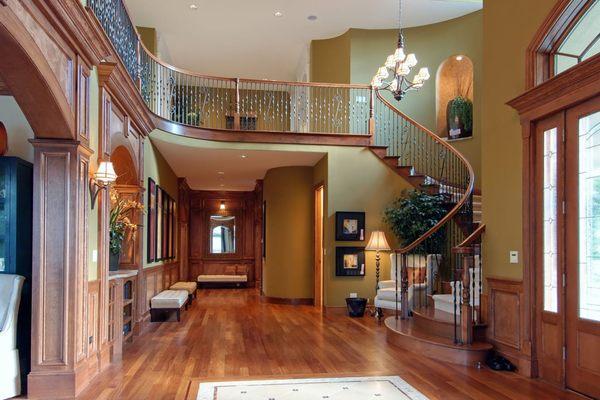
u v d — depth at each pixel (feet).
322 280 29.43
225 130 26.13
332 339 20.07
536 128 14.57
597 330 12.10
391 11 29.22
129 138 19.04
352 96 31.01
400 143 30.27
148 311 24.59
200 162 30.89
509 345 15.29
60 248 12.44
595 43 13.34
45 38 10.26
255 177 37.93
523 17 15.03
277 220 32.81
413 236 25.11
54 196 12.43
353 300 26.13
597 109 12.28
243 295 38.19
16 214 12.70
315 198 31.89
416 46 31.40
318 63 33.35
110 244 18.65
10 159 12.66
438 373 14.69
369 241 26.30
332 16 30.01
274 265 32.81
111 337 16.47
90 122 14.01
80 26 11.60
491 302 16.34
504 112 15.93
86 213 13.17
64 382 12.34
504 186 15.83
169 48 34.86
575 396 12.53
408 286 22.43
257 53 35.86
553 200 13.89
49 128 11.93
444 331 17.54
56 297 12.40
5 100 13.79
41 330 12.30
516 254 15.12
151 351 17.84
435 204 25.12
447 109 30.45
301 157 28.91
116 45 16.97
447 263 24.43
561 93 13.17
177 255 38.22
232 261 47.11
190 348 18.38
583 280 12.67
